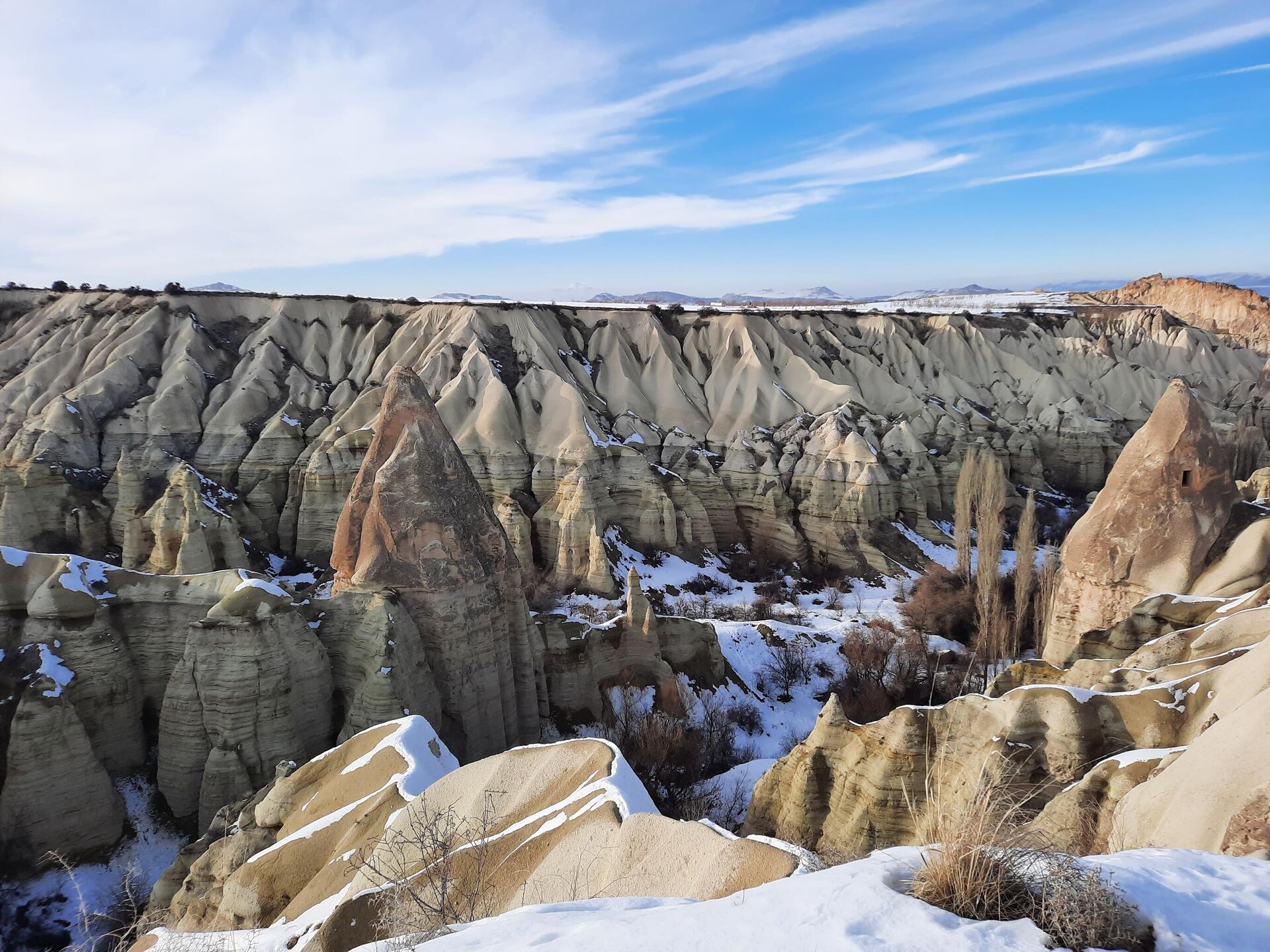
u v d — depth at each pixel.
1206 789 13.34
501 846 15.84
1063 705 19.47
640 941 6.98
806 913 6.92
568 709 36.91
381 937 13.53
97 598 29.12
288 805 21.89
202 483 62.03
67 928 23.58
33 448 66.00
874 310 118.31
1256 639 21.53
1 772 25.23
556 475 66.00
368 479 33.22
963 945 6.27
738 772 33.12
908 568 64.94
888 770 21.17
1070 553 34.19
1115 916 6.60
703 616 54.75
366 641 29.08
